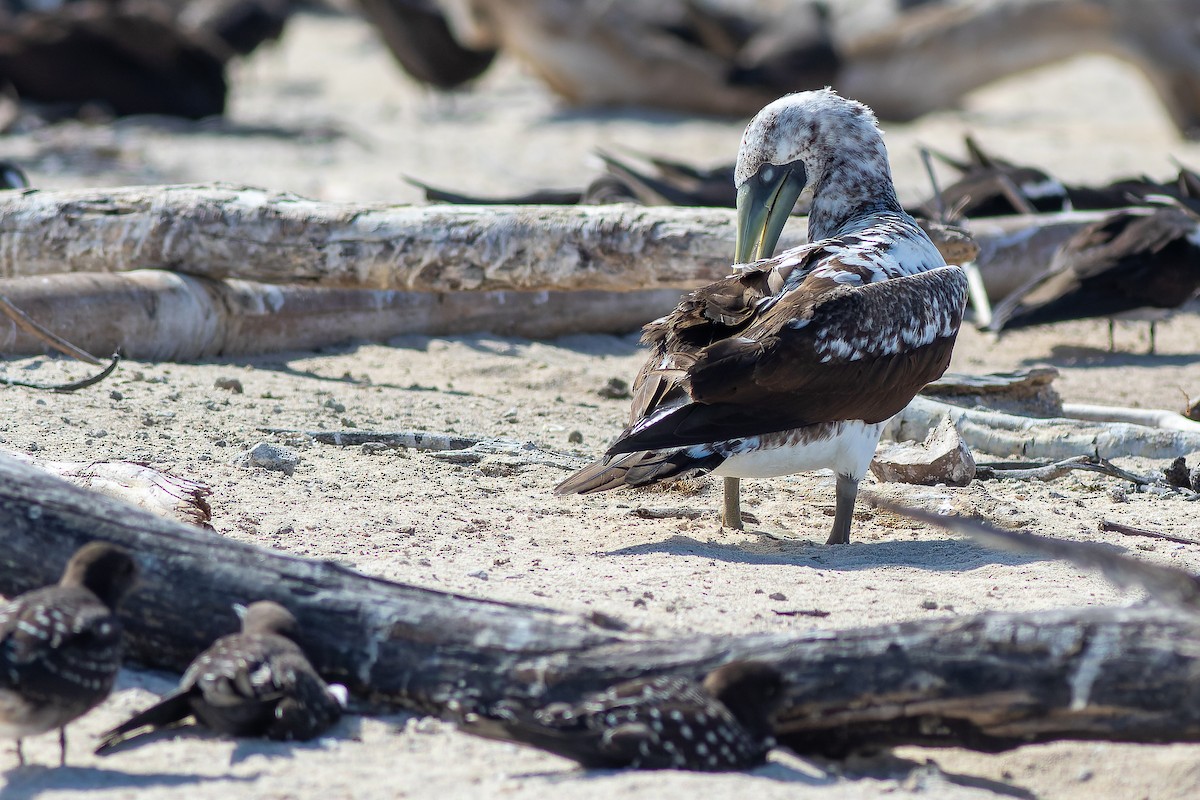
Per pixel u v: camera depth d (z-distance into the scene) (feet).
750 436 31.32
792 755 22.29
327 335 56.18
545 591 28.66
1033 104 160.45
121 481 32.19
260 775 20.83
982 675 21.39
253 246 51.90
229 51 142.31
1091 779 22.54
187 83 133.18
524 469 40.09
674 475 31.17
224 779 20.65
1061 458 43.98
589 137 127.65
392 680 23.40
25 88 130.82
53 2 179.93
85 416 41.22
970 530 21.67
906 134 132.77
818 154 37.81
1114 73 182.70
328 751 21.84
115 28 130.21
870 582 30.42
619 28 143.43
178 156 110.22
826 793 20.54
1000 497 39.73
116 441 39.01
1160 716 20.80
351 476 38.19
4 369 45.68
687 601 28.25
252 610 23.25
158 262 52.44
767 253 38.29
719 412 30.91
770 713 21.83
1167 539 34.86
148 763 21.13
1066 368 60.59
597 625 25.17
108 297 49.62
